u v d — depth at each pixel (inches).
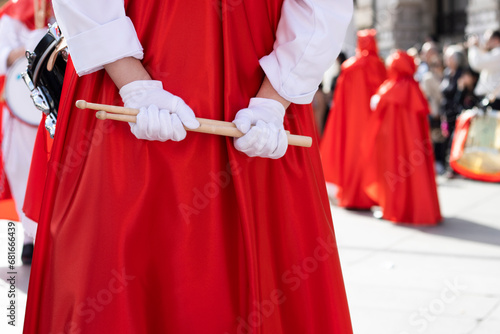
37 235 66.5
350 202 259.1
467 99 354.6
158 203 63.9
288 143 65.7
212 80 64.9
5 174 162.1
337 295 69.0
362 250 193.5
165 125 59.6
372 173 246.4
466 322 131.3
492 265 176.2
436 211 234.1
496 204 269.4
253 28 67.9
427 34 619.8
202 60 64.6
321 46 65.9
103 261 62.5
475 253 189.6
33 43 156.6
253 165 65.8
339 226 229.5
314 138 73.3
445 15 625.3
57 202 65.5
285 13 67.4
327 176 266.1
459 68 361.4
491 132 305.1
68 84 68.3
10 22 158.6
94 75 65.7
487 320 132.3
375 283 159.3
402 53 235.6
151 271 64.4
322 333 68.9
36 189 114.9
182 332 64.1
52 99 77.5
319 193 70.6
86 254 62.9
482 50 331.0
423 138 233.8
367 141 245.9
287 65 66.1
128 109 60.4
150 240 64.1
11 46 158.4
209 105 64.7
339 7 67.0
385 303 143.9
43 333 65.1
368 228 225.8
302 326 68.6
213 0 64.9
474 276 165.3
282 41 67.6
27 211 115.3
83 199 63.5
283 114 66.9
